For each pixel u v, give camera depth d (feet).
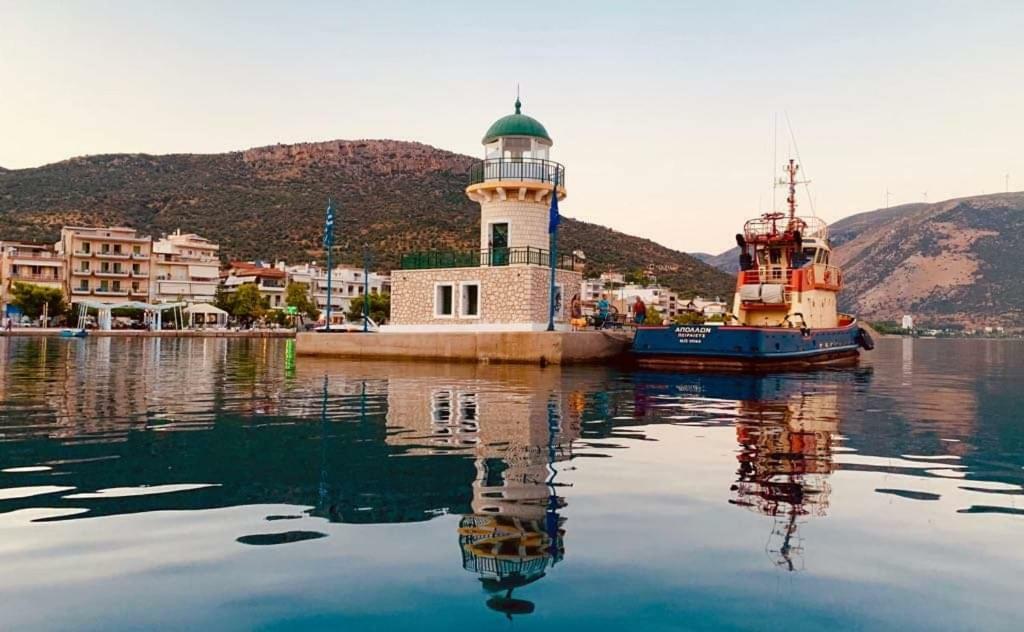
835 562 16.66
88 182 513.86
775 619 13.39
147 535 18.35
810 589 14.94
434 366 97.14
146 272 329.93
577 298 122.42
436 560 16.57
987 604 14.20
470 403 50.21
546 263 115.85
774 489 24.07
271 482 24.41
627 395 57.72
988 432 38.42
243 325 338.95
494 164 118.21
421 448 31.27
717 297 513.45
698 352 92.68
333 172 623.36
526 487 23.94
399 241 435.94
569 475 25.93
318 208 507.71
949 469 27.81
